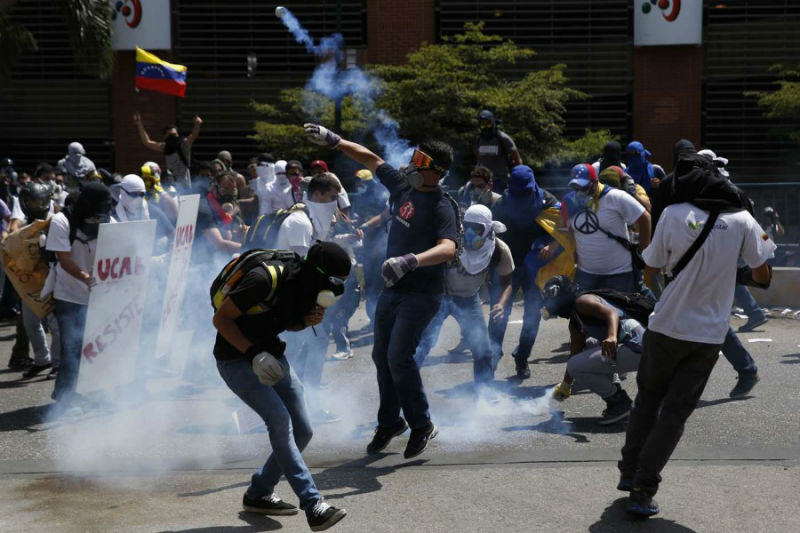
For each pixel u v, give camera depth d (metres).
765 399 6.98
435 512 4.77
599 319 6.31
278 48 20.67
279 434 4.48
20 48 16.72
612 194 7.41
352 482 5.28
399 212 5.53
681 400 4.61
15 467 5.73
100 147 21.33
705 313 4.59
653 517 4.65
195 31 20.69
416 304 5.46
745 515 4.66
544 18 20.47
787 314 10.91
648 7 20.08
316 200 7.12
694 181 4.61
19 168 21.50
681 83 20.45
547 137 18.05
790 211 13.27
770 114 19.41
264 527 4.62
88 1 14.89
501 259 7.27
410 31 20.38
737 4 20.34
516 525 4.57
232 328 4.39
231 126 20.94
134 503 5.02
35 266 7.18
